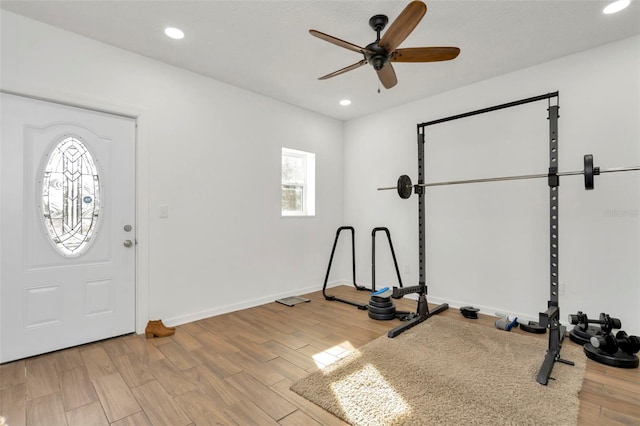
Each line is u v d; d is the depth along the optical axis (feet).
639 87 8.22
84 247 8.37
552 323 7.21
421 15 5.39
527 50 8.95
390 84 8.49
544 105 9.70
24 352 7.52
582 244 9.05
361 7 7.06
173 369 7.06
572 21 7.57
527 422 5.15
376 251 14.40
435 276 12.34
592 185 6.86
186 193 10.11
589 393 6.03
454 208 11.79
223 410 5.60
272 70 10.20
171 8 7.09
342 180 15.67
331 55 9.25
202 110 10.50
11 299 7.38
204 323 10.05
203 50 8.94
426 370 6.93
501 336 8.88
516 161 10.28
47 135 7.82
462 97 11.51
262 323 10.08
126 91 8.90
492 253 10.86
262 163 12.27
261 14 7.31
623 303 8.43
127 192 9.05
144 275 9.23
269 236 12.54
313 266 14.34
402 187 10.16
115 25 7.75
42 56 7.61
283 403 5.81
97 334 8.56
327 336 9.02
